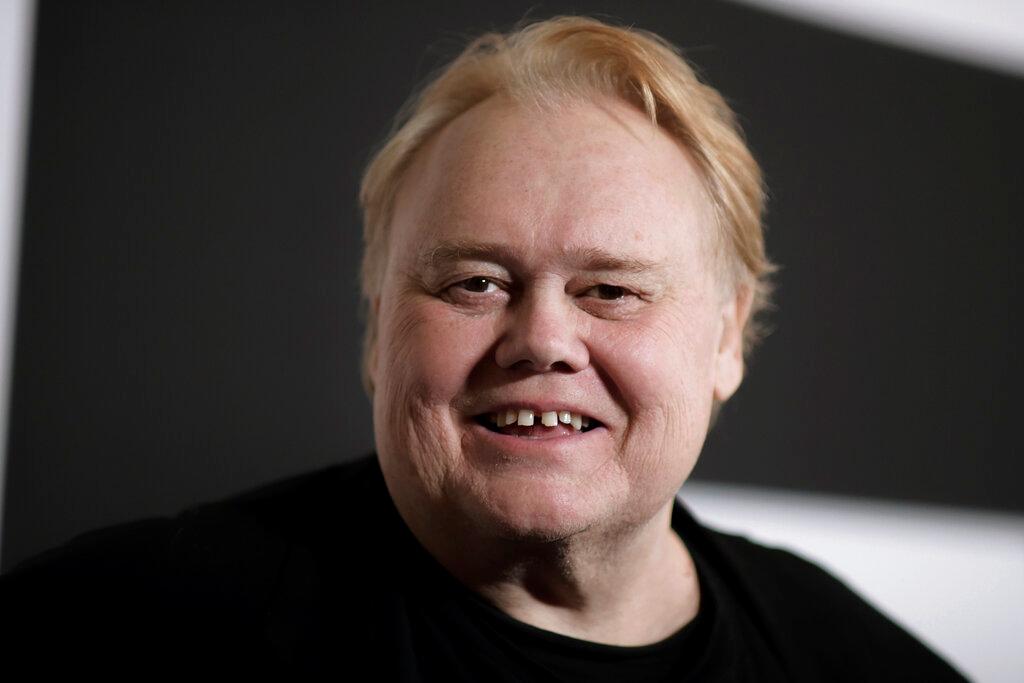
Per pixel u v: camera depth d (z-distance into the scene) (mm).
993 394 5387
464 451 1947
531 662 2000
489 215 1926
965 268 5312
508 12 4453
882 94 5074
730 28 4656
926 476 5168
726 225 2191
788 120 4797
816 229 4871
